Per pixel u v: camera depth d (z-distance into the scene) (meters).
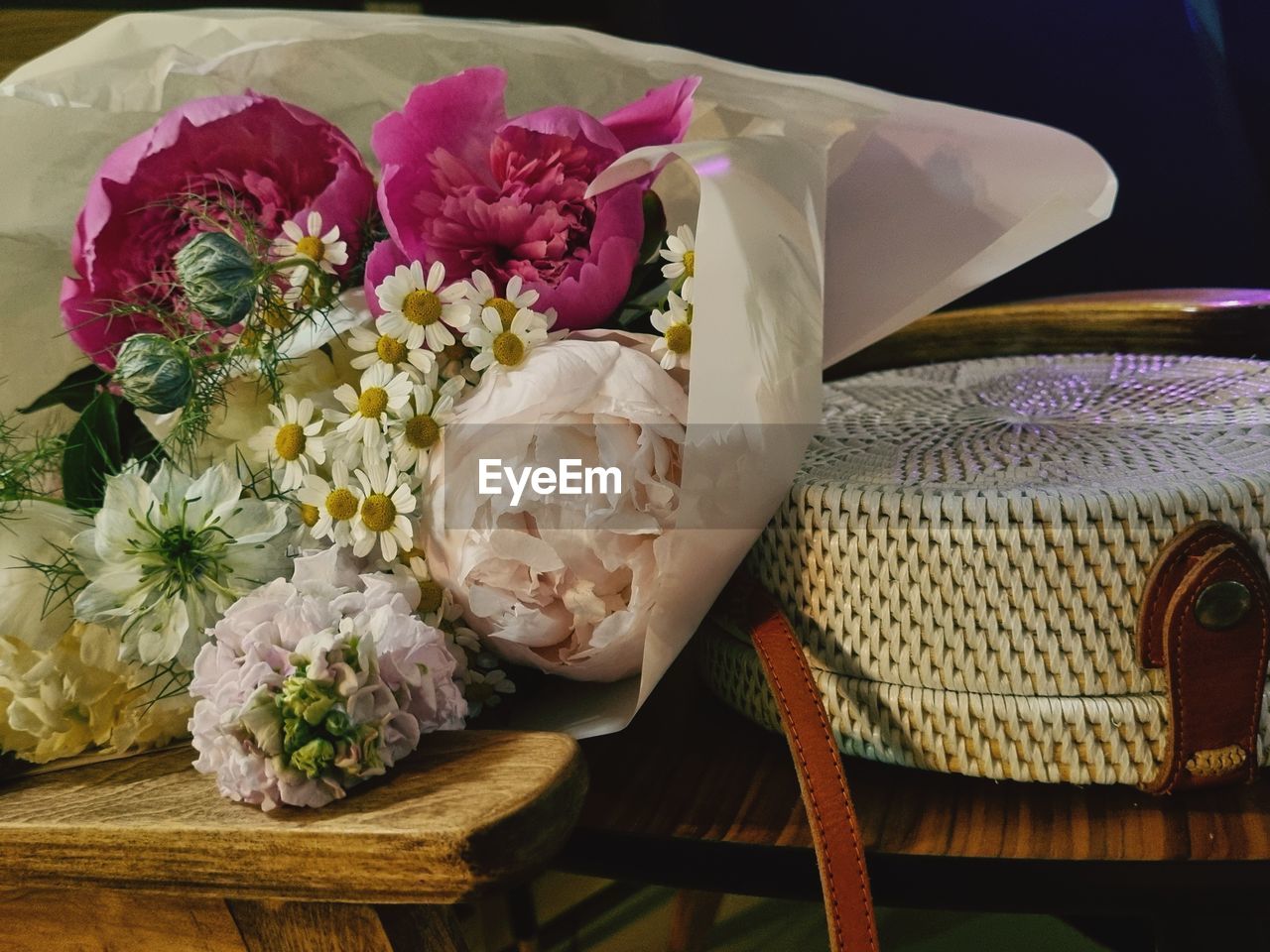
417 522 0.43
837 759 0.38
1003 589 0.39
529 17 1.31
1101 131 1.28
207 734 0.35
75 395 0.54
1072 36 1.26
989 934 0.91
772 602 0.42
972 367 0.62
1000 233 0.51
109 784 0.38
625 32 1.38
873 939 0.36
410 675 0.36
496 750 0.35
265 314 0.46
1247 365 0.55
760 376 0.41
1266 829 0.38
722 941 0.93
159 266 0.50
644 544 0.40
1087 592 0.39
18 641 0.41
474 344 0.41
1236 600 0.38
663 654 0.41
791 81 0.54
